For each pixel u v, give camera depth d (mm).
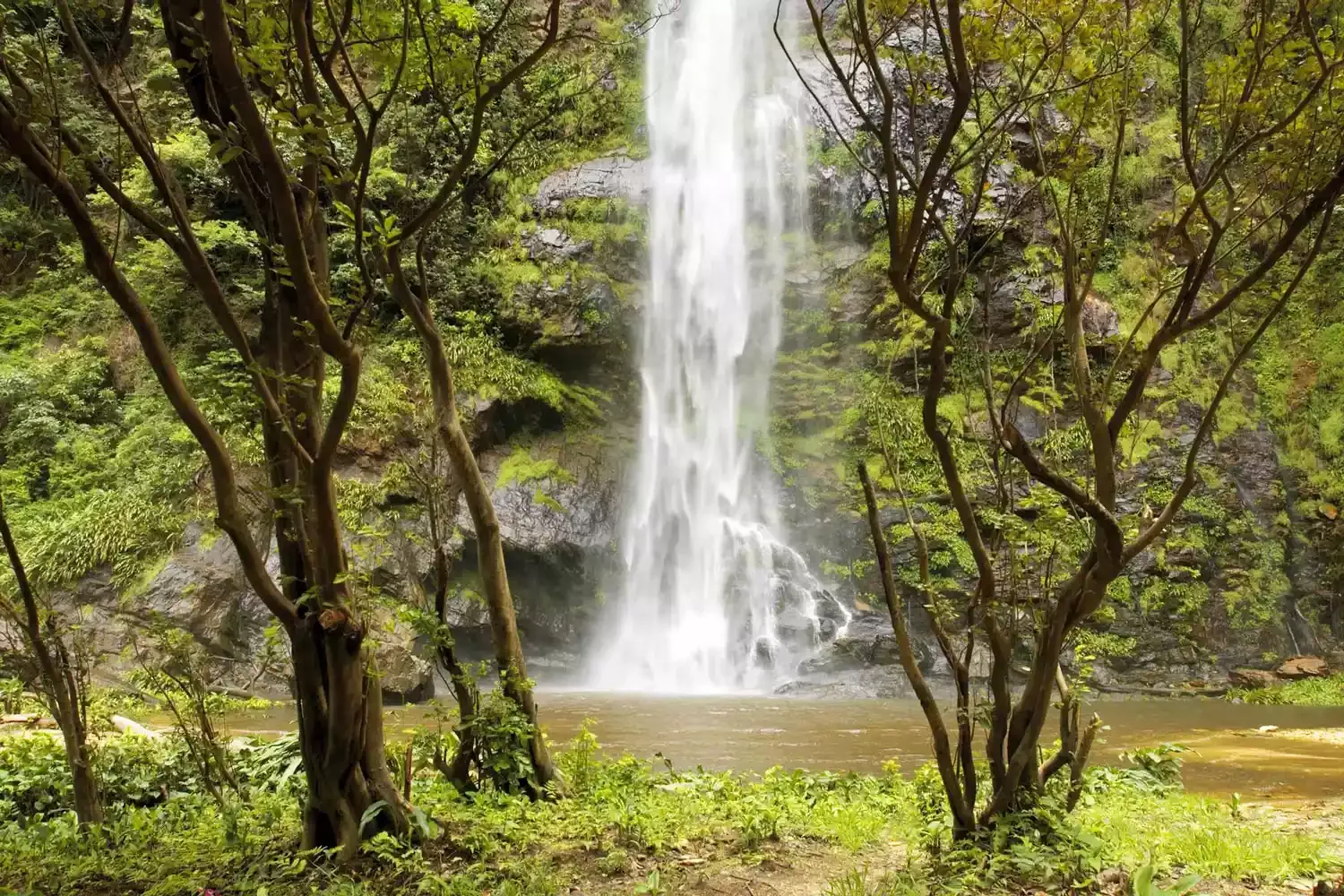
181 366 16453
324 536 3699
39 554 14336
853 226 21469
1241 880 3811
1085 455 4258
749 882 3789
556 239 20328
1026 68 4258
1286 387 20672
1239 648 17781
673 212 22016
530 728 5066
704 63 23453
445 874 3812
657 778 6176
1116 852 4090
